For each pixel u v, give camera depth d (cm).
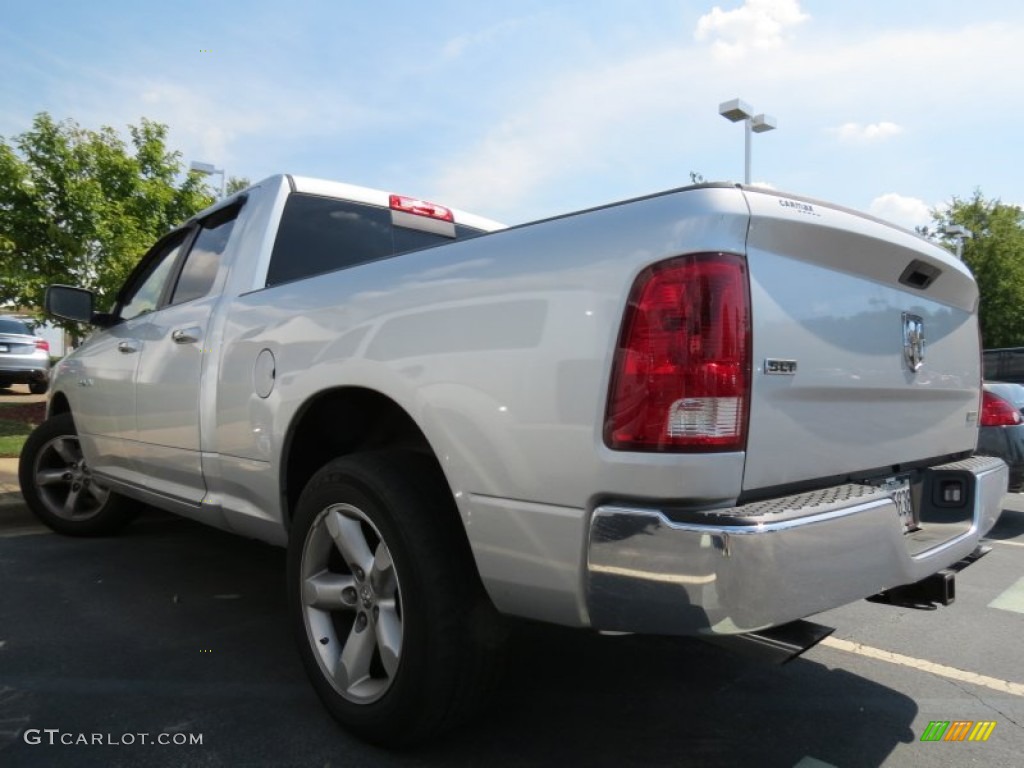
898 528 213
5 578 405
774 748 251
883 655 339
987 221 2873
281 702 269
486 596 222
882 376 236
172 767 226
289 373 270
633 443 178
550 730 257
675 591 172
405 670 219
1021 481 531
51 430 479
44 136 910
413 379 224
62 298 421
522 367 197
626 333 180
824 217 210
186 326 341
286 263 337
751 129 1405
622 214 191
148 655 308
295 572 264
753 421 185
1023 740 261
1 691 273
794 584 178
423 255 235
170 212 1029
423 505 223
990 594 438
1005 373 982
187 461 334
